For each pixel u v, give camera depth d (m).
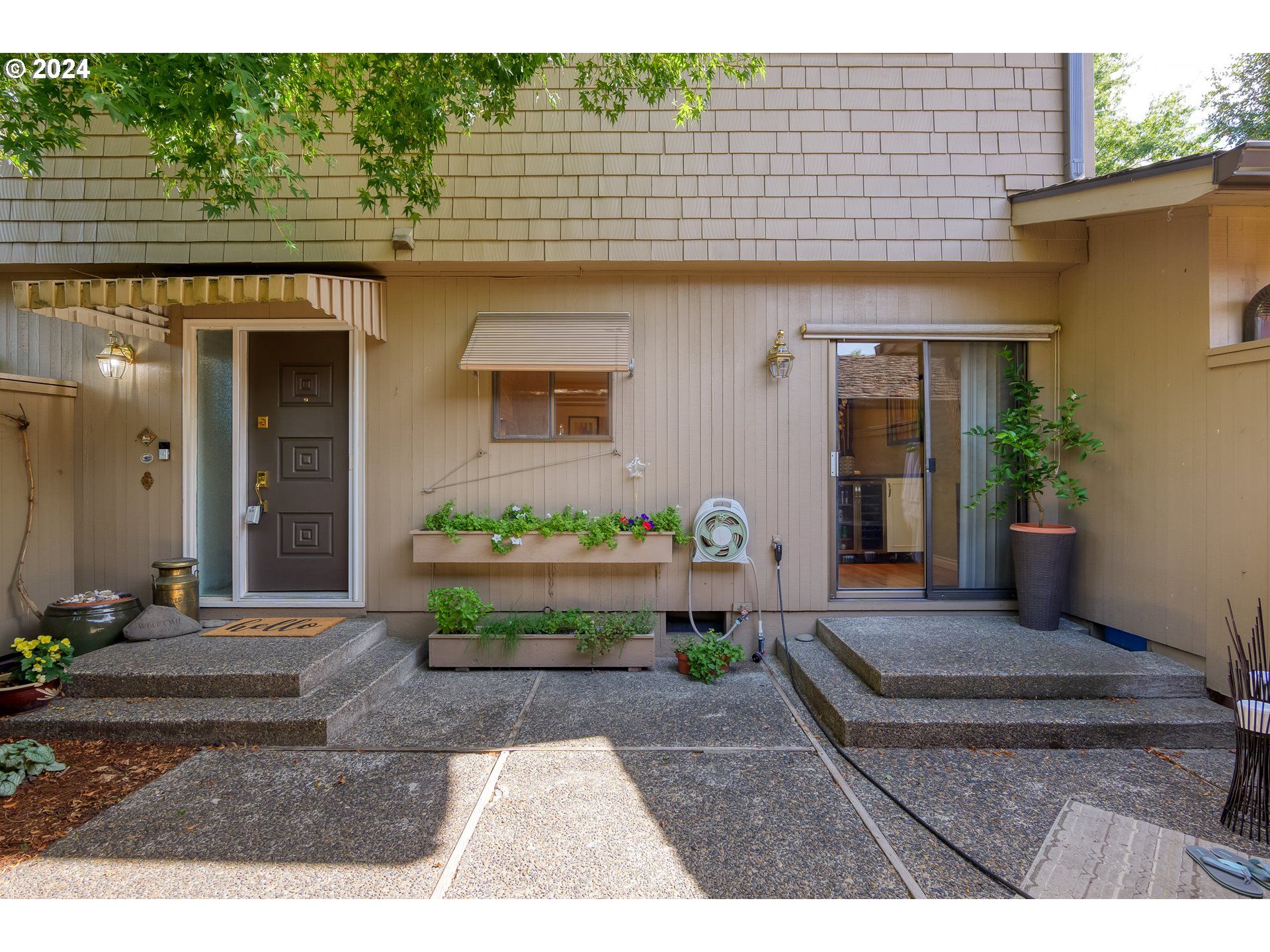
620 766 2.76
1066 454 4.30
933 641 3.75
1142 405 3.67
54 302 3.49
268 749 2.90
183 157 3.09
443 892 1.97
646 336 4.36
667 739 3.03
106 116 4.11
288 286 3.48
